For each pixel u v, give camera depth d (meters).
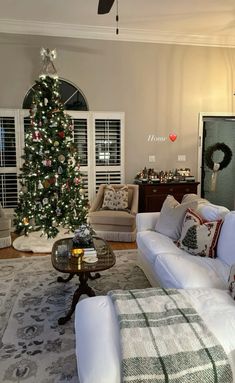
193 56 5.50
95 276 3.17
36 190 4.20
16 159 5.03
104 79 5.24
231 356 1.42
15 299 2.75
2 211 4.34
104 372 1.29
